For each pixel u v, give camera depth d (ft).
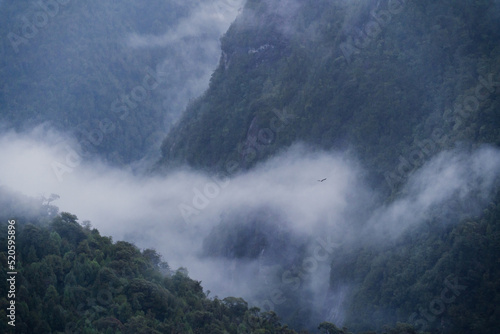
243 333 294.66
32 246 286.87
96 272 287.89
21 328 249.14
